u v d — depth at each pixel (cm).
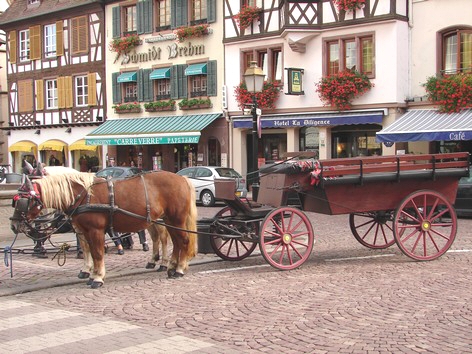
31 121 3650
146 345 600
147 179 940
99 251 899
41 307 779
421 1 2283
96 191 895
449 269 966
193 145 2980
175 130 2812
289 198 1084
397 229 1041
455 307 725
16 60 3716
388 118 2294
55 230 903
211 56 2845
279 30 2556
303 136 2595
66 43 3453
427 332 625
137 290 873
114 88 3234
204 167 2359
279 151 2717
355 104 2377
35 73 3622
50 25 3550
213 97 2847
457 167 1077
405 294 798
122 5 3192
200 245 1063
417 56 2303
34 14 3569
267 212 1034
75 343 611
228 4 2750
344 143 2512
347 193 1032
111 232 916
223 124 2805
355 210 1042
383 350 570
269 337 621
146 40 3086
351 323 667
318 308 738
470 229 1480
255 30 2658
